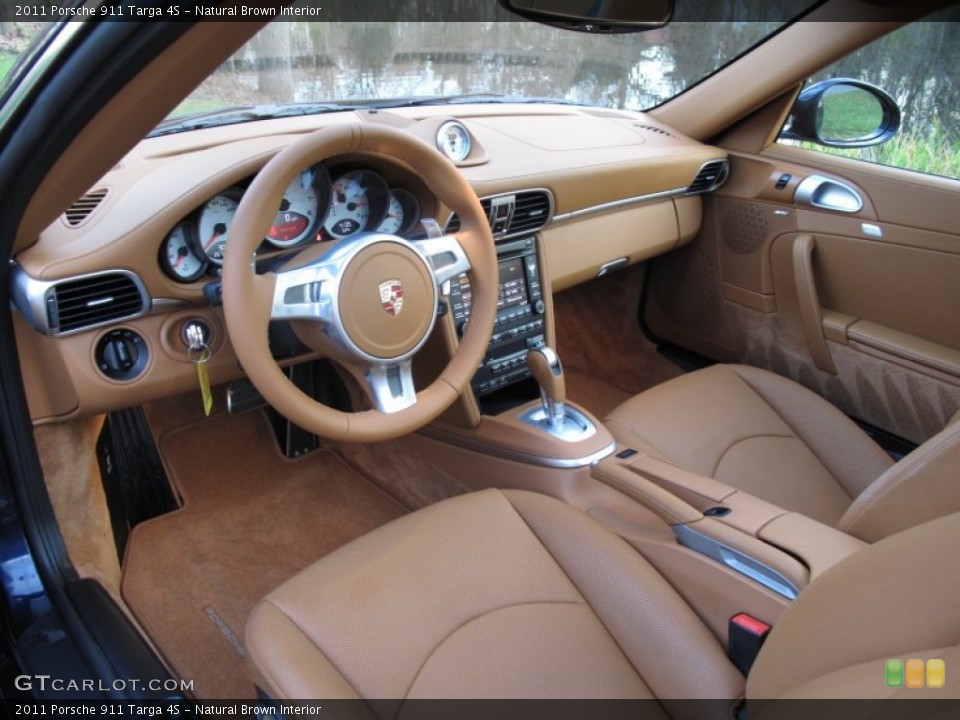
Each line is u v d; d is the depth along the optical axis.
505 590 1.17
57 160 0.92
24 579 1.30
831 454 1.79
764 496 1.66
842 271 2.08
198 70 0.79
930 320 1.94
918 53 1.84
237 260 1.12
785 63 1.99
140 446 1.98
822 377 2.20
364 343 1.20
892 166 1.95
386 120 1.75
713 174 2.24
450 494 1.96
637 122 2.27
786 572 1.14
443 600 1.14
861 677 0.65
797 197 2.10
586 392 2.61
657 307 2.62
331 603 1.11
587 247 2.04
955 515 0.77
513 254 1.82
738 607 1.18
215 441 2.24
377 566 1.18
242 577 1.82
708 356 2.55
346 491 2.12
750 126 2.21
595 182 1.89
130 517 1.94
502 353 1.83
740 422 1.82
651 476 1.51
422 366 1.79
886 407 2.07
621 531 1.42
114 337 1.31
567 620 1.14
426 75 2.02
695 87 2.22
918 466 1.09
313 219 1.39
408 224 1.54
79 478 1.55
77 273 1.20
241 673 1.57
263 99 1.74
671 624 1.11
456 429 1.83
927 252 1.89
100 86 0.79
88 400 1.33
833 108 2.03
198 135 1.60
